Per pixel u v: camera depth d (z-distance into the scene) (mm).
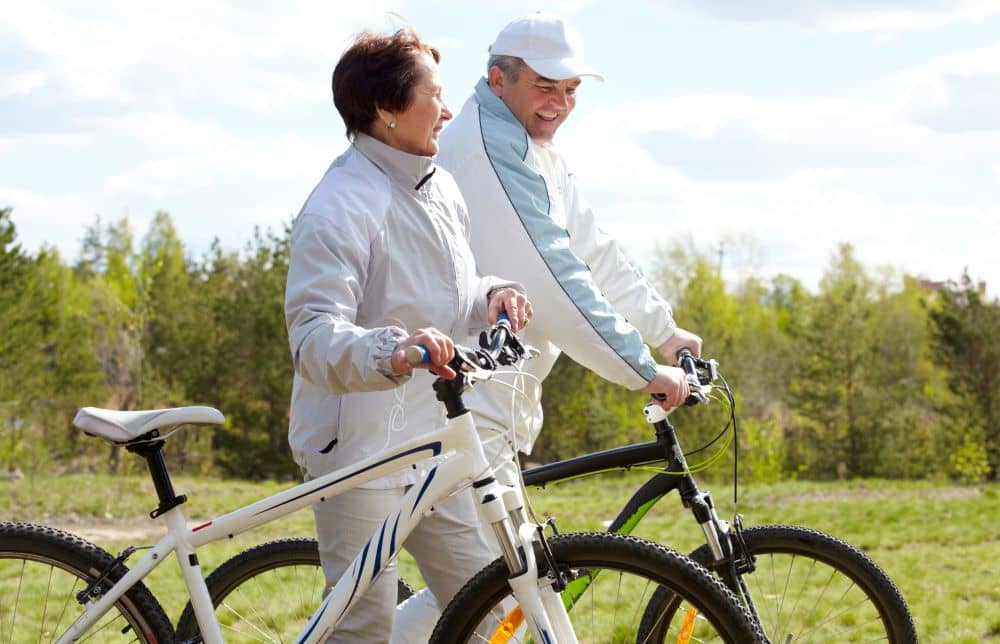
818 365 37344
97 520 11406
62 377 34844
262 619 3328
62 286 46656
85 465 27953
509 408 3324
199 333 37688
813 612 3592
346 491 2750
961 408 36062
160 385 34812
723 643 2494
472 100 3574
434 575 2947
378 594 2879
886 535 9445
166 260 46531
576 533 2559
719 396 3352
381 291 2785
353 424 2799
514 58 3506
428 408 2857
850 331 37656
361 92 2764
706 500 3182
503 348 2617
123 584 2770
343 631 2902
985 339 35625
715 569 3152
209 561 7199
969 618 5863
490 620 2619
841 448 37188
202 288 39875
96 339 36875
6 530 2805
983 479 33312
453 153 3449
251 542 8266
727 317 46000
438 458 2830
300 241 2689
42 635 3463
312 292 2641
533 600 2498
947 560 7938
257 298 36125
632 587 3154
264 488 14414
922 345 43469
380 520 2785
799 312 46688
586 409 35281
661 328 3725
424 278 2818
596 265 3775
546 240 3344
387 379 2467
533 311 3311
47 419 31750
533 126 3566
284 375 34719
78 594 2803
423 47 2836
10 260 30500
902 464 36719
